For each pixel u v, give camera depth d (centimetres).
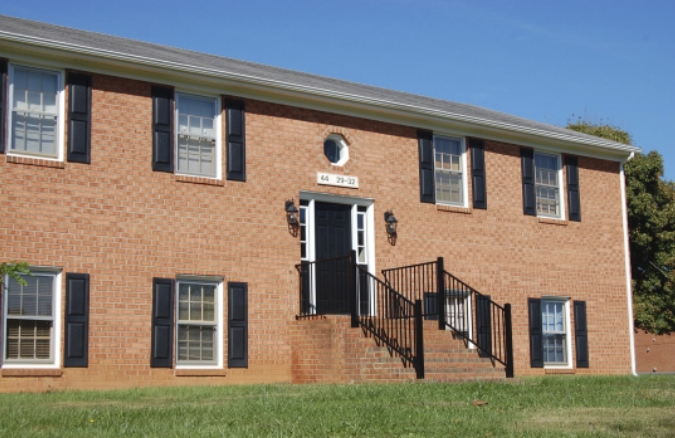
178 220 1587
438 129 1972
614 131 3400
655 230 2991
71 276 1461
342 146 1839
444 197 1978
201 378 1568
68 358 1438
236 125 1677
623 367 2216
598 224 2234
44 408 981
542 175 2162
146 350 1520
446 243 1942
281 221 1709
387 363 1512
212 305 1619
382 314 1806
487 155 2047
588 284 2183
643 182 3038
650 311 2972
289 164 1739
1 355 1385
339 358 1567
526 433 793
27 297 1425
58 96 1502
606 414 952
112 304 1496
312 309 1720
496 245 2022
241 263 1648
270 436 764
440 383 1370
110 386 1472
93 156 1512
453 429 823
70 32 1767
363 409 960
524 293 2052
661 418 913
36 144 1473
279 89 1717
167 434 769
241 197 1666
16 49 1445
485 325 1952
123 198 1532
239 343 1620
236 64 1964
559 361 2111
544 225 2120
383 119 1889
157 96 1591
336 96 1784
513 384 1355
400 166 1902
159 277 1552
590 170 2248
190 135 1638
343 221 1822
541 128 2286
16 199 1431
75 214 1480
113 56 1518
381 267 1838
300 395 1145
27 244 1430
